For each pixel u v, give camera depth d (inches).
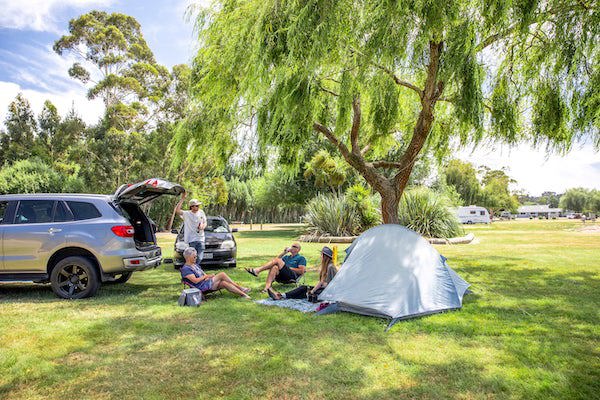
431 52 292.2
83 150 1156.5
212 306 244.4
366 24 265.0
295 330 194.7
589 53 273.3
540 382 135.5
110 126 1172.5
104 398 123.7
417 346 172.1
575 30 275.1
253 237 939.3
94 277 265.3
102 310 233.8
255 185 1496.1
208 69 366.6
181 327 198.8
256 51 284.8
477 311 232.5
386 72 307.6
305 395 126.3
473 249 610.9
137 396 125.0
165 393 127.2
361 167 404.2
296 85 301.1
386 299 219.1
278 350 166.4
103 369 146.2
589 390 129.6
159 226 1497.3
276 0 280.7
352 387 132.3
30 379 137.2
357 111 393.7
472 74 272.4
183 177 1152.8
